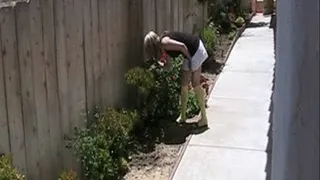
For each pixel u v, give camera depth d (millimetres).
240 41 10609
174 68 5574
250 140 5141
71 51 3982
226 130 5430
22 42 3225
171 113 5590
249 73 7906
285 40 1148
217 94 6789
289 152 1040
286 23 1139
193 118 5809
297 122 1001
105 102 4762
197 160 4711
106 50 4746
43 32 3506
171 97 5559
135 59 5531
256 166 4535
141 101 5461
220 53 9141
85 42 4266
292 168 1026
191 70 5387
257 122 5668
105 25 4699
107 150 4223
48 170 3643
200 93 5457
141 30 5605
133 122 4902
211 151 4895
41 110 3516
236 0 12602
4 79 3039
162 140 5176
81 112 4219
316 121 935
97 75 4551
